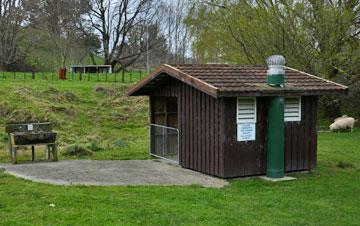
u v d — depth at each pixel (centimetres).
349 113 3114
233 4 2981
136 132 2462
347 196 1099
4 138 1948
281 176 1263
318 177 1305
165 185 1132
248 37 2772
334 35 2622
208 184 1160
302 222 885
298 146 1339
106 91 3114
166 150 1512
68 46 5206
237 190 1108
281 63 1243
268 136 1265
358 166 1524
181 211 907
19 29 5506
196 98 1298
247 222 862
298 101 1330
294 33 2661
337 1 2730
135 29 6506
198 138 1298
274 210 955
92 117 2653
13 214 856
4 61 5119
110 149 1811
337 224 887
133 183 1148
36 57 5516
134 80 3931
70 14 5341
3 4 5312
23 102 2623
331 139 2202
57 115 2556
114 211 887
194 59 3966
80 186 1092
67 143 2038
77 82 3509
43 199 959
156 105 1568
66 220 827
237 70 1388
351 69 2667
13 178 1176
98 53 6612
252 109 1248
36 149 1755
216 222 849
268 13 2730
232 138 1223
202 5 3250
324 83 1369
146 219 850
